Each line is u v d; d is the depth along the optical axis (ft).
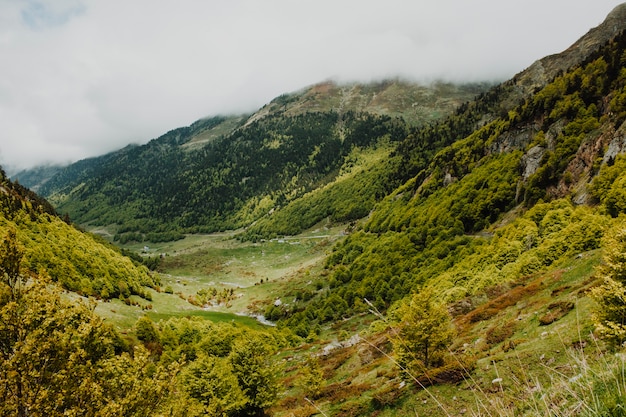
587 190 224.12
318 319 332.80
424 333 89.61
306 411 110.73
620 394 10.55
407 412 79.00
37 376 40.24
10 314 39.99
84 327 45.96
